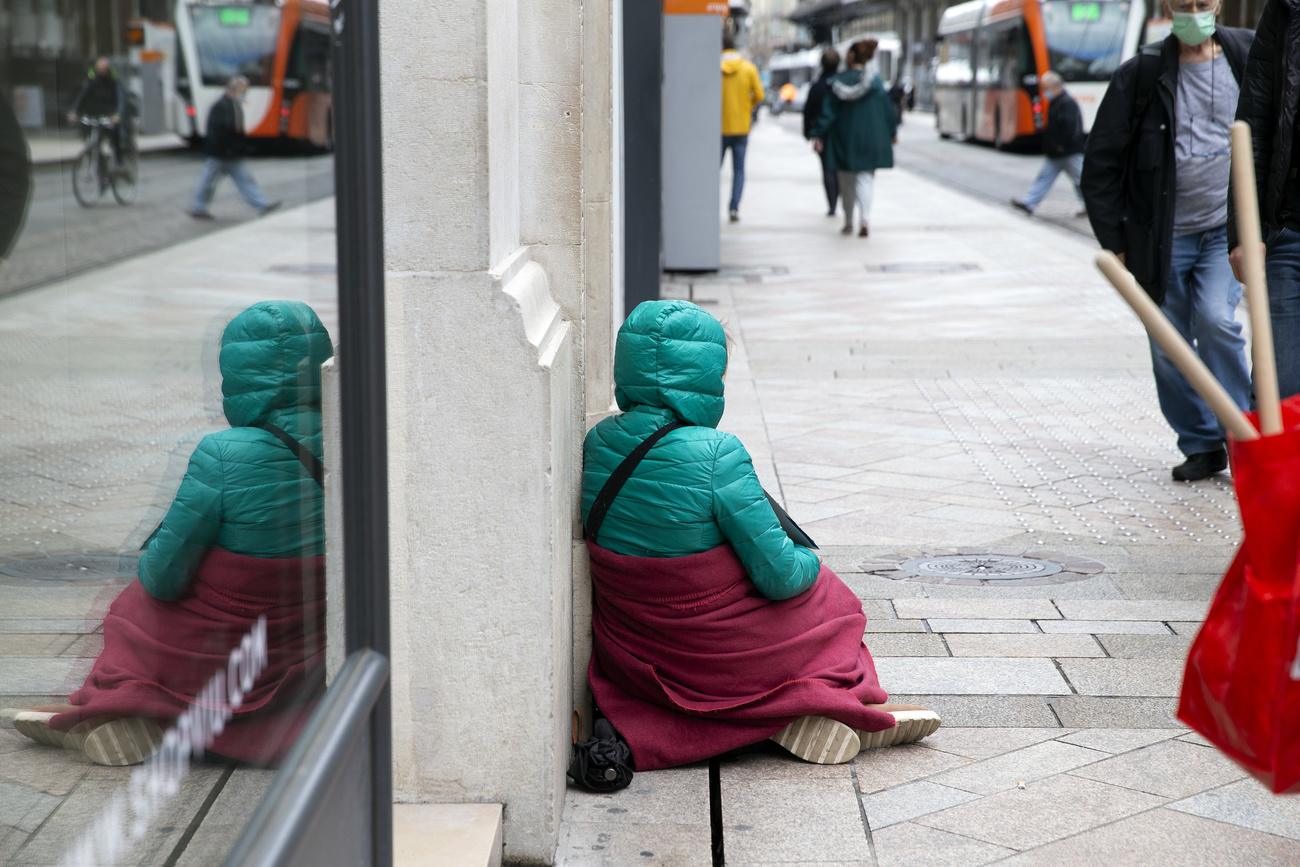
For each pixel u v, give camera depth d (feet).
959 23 131.95
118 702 4.39
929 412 25.68
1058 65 92.99
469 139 8.74
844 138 54.39
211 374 5.00
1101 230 19.21
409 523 9.13
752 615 10.97
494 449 9.03
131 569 4.47
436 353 8.93
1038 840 9.72
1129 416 25.23
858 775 10.87
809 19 282.15
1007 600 15.34
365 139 6.63
